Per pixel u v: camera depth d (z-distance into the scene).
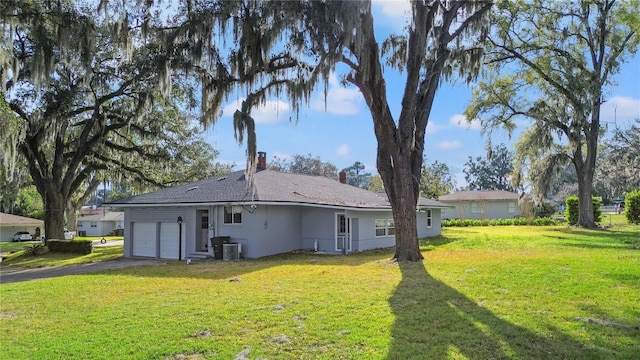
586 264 10.86
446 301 7.71
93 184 36.31
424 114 13.77
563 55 24.03
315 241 19.75
